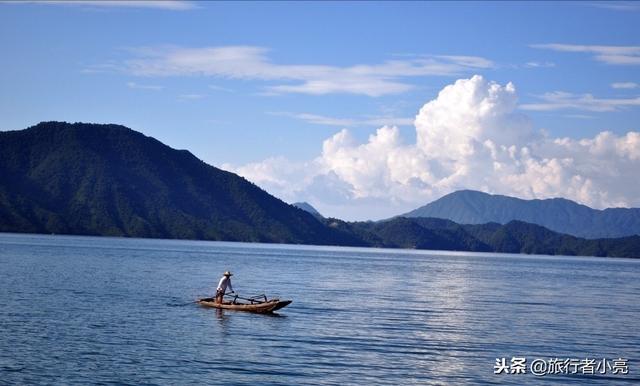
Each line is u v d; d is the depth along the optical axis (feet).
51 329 158.92
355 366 135.95
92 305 203.10
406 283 382.63
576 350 163.84
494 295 317.83
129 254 578.66
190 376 123.34
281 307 204.44
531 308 257.34
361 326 187.01
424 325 195.21
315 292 291.58
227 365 132.36
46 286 251.39
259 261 587.68
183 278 334.44
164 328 169.27
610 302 299.38
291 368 131.95
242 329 173.47
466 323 203.72
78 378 119.03
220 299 212.64
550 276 558.56
